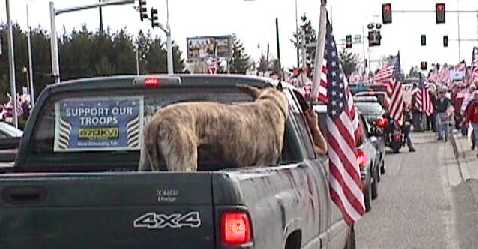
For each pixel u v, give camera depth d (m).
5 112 54.53
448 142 38.91
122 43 97.56
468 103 34.59
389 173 24.50
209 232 5.41
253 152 7.49
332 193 8.88
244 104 7.61
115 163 8.16
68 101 8.27
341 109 9.52
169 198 5.44
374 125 23.27
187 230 5.42
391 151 33.16
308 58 61.47
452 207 17.00
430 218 15.59
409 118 39.84
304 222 7.11
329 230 8.52
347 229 9.82
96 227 5.51
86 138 8.23
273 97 7.75
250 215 5.55
